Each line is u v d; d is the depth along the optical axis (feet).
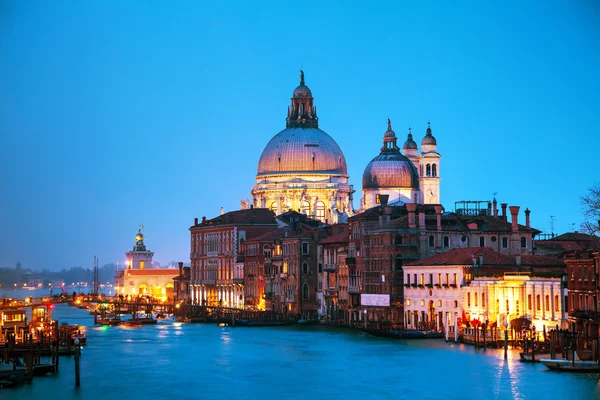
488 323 588.50
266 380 493.36
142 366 541.34
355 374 503.61
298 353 588.09
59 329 638.53
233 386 478.18
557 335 509.76
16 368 497.87
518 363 511.40
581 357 492.54
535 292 572.51
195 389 472.03
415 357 552.00
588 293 522.06
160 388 474.90
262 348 619.26
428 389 460.55
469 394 446.60
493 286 597.11
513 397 436.35
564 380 463.83
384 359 549.54
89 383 486.79
